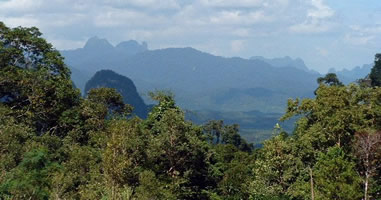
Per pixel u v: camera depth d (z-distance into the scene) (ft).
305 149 112.88
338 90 114.01
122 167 90.53
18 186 77.00
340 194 89.35
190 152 114.62
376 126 111.65
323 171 93.81
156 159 109.40
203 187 129.80
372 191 98.58
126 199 80.07
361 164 103.45
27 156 93.76
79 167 101.19
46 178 87.04
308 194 101.76
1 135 100.27
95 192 85.97
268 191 109.70
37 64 170.50
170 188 104.22
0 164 87.86
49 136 125.39
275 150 113.60
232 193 134.92
